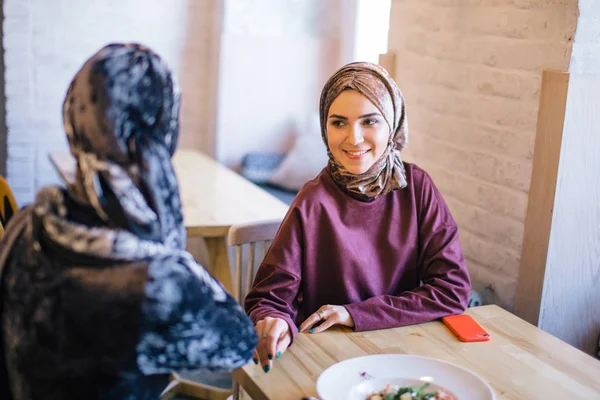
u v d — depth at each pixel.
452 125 2.42
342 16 4.38
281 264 1.75
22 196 4.16
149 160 1.07
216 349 1.12
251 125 4.38
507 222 2.21
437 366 1.44
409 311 1.71
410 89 2.62
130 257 1.05
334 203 1.80
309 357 1.53
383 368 1.44
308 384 1.42
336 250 1.78
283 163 4.20
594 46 1.98
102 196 1.06
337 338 1.62
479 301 2.30
